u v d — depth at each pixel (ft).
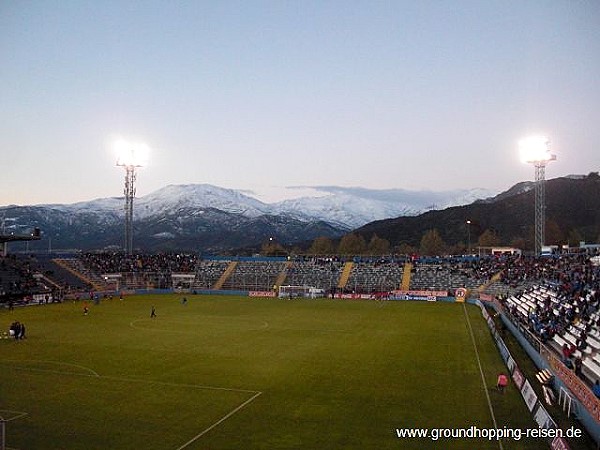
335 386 98.43
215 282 359.87
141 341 149.48
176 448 66.95
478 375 107.96
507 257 334.85
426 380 103.50
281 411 82.69
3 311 228.43
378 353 132.26
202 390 95.25
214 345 143.33
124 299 292.40
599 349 115.55
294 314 221.87
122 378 104.12
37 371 110.22
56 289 296.71
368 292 318.86
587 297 169.68
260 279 358.84
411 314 223.10
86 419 78.33
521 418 79.87
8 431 73.05
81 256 359.05
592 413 71.82
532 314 173.68
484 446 68.33
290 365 117.19
